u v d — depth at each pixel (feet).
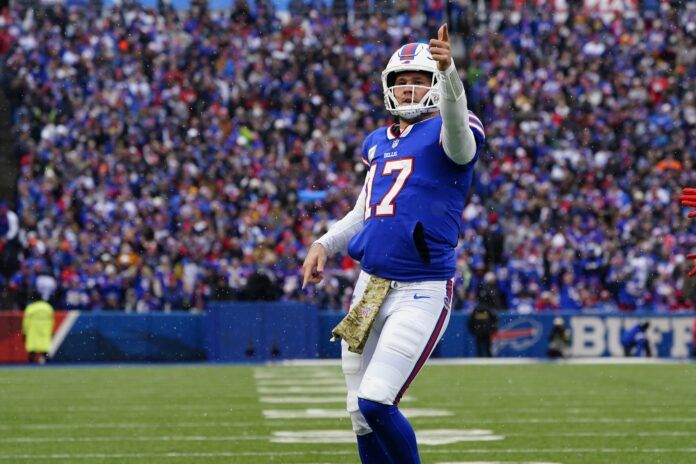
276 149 233.55
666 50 255.91
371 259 45.98
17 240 198.59
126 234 203.92
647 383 138.41
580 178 233.14
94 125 230.07
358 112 241.14
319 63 247.91
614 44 255.70
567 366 172.96
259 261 199.93
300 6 255.70
